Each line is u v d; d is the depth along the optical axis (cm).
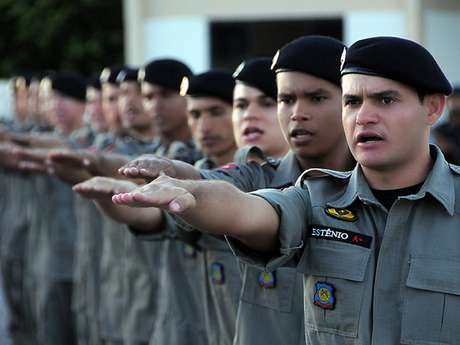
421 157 358
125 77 798
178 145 633
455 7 1258
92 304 820
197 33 1360
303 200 371
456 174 362
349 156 468
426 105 353
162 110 686
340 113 455
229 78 576
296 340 456
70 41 2300
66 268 935
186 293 605
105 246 753
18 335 1103
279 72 461
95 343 803
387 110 348
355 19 1288
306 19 1321
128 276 720
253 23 1351
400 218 353
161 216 530
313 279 367
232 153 581
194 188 325
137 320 707
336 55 452
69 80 999
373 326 352
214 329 548
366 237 359
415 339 348
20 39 2359
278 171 478
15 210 1116
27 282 1057
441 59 1252
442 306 347
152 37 1367
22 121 1304
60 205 937
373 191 363
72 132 1009
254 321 466
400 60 344
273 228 351
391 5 1268
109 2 2289
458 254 349
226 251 527
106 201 505
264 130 537
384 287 353
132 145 763
